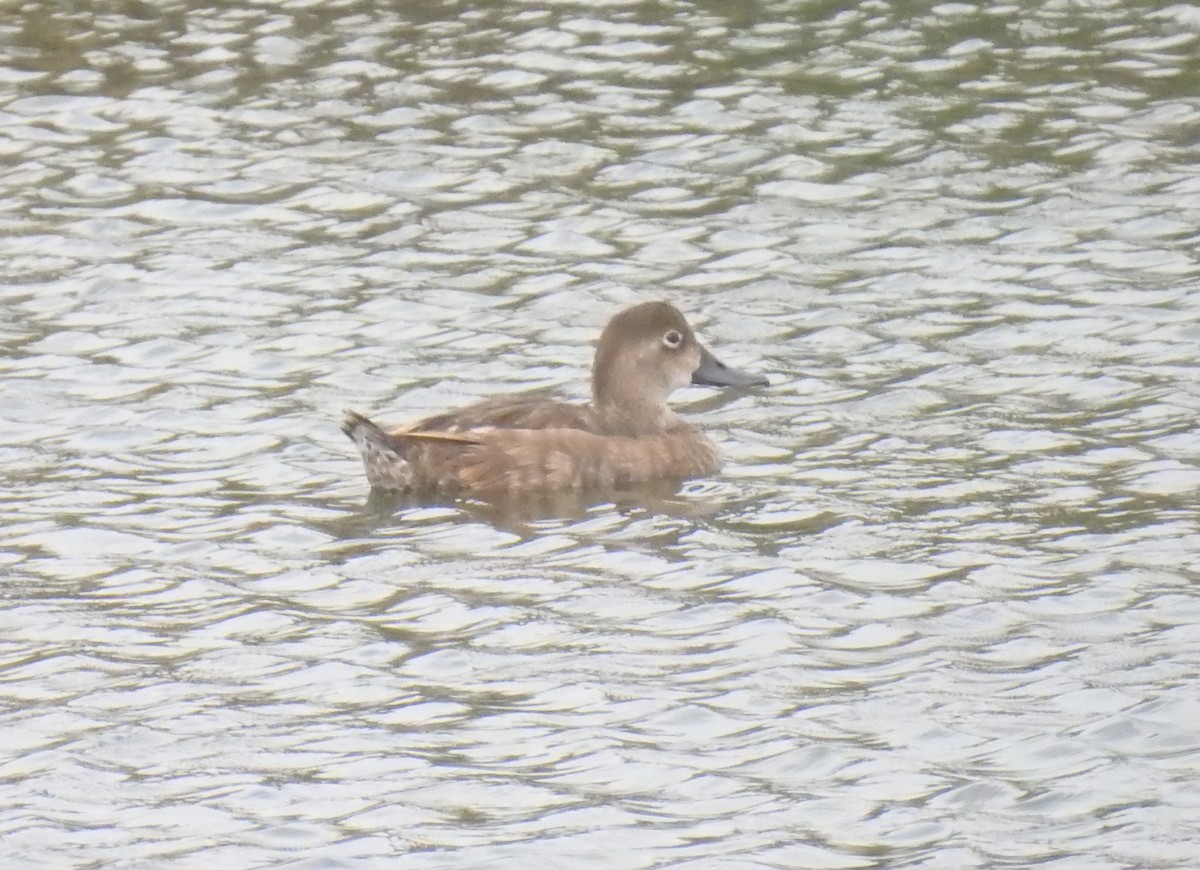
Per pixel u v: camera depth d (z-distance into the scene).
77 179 22.77
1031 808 11.22
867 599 13.75
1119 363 17.89
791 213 21.62
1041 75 24.97
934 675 12.66
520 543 14.88
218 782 11.63
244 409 17.42
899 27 26.59
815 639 13.22
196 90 25.09
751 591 13.94
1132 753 11.72
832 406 17.41
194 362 18.41
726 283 20.11
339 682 12.80
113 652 13.22
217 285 20.17
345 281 20.27
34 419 17.16
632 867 10.73
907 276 20.06
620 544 14.82
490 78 25.25
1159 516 14.84
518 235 21.30
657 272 20.39
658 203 22.00
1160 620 13.26
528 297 19.86
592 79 25.16
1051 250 20.48
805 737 12.02
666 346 16.73
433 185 22.53
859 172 22.55
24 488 15.83
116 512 15.37
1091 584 13.80
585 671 12.86
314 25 27.06
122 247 21.12
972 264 20.27
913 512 15.17
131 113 24.48
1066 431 16.56
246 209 22.00
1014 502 15.26
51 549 14.75
